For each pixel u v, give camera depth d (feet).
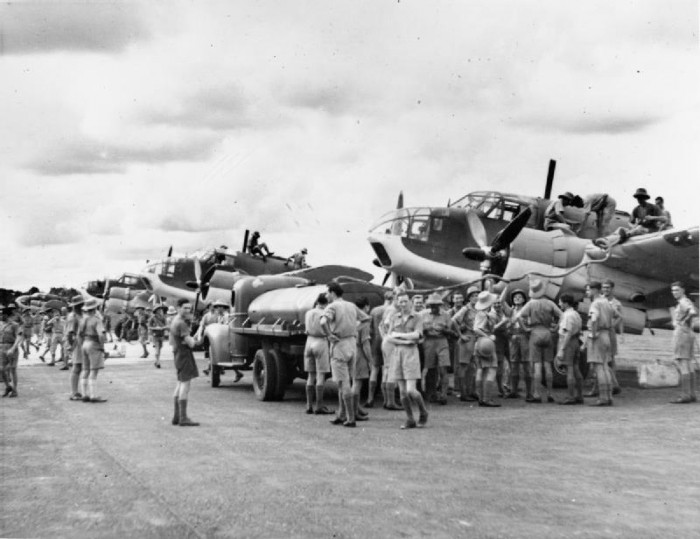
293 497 18.54
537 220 56.80
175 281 116.67
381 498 18.39
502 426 30.37
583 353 42.65
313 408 35.73
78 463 23.00
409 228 56.34
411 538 15.20
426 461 23.06
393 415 34.60
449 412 35.32
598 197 54.85
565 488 19.33
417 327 30.22
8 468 22.25
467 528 15.84
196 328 81.61
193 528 16.01
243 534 15.56
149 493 19.08
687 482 19.95
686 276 48.67
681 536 15.21
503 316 39.50
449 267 54.90
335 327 31.09
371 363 35.73
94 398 40.14
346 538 15.24
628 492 18.84
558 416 33.30
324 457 23.80
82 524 16.35
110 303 140.15
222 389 47.98
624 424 30.40
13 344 43.21
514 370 41.09
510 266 48.08
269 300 43.32
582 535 15.30
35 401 40.88
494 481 20.16
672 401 37.04
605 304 37.27
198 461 23.24
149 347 104.27
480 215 57.16
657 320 53.78
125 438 27.81
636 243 46.21
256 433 28.99
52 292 162.09
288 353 39.24
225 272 101.35
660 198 54.75
